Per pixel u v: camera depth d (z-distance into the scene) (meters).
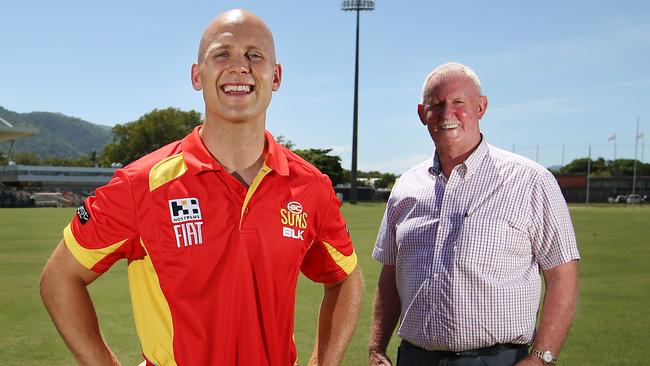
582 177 80.88
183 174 1.97
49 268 2.00
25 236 17.14
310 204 2.14
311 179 2.18
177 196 1.94
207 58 2.00
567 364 5.00
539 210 2.84
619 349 5.43
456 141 2.96
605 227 23.22
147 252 1.95
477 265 2.83
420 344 3.00
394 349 5.53
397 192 3.27
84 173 75.88
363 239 16.81
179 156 2.03
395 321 3.34
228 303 1.94
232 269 1.94
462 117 2.95
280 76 2.17
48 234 17.89
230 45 1.98
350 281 2.41
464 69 3.02
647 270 10.71
